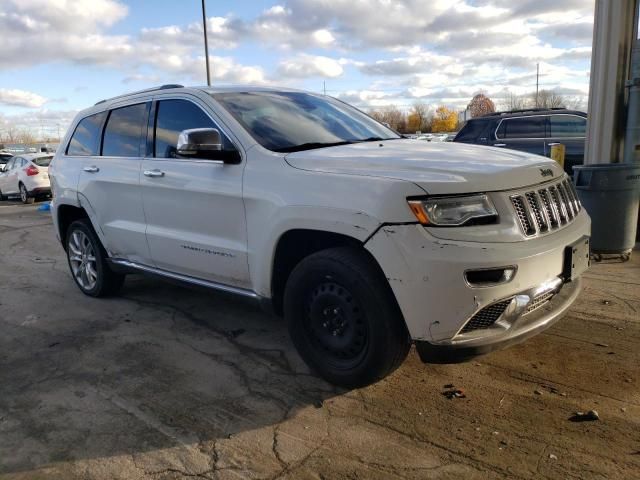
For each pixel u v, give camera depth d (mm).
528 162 3330
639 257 6176
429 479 2568
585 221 3623
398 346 3057
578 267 3307
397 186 2869
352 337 3207
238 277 3814
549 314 3105
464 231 2809
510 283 2834
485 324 2887
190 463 2771
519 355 3779
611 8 6934
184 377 3723
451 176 2902
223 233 3844
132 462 2799
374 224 2887
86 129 5449
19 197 19500
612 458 2646
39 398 3510
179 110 4316
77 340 4480
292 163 3412
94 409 3340
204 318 4863
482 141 10242
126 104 4918
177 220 4203
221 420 3160
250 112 4000
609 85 7137
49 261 7664
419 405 3209
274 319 4770
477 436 2877
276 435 2984
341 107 4785
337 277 3154
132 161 4629
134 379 3725
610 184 5844
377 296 2992
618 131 7328
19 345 4438
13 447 2973
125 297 5574
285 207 3309
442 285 2754
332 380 3389
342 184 3082
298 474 2648
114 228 4887
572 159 9430
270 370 3770
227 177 3723
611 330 4133
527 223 3020
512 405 3160
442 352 2852
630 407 3080
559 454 2695
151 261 4609
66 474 2725
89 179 5113
